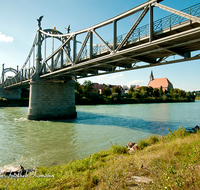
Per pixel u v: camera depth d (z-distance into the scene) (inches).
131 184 134.9
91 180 148.9
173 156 187.6
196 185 108.0
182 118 953.5
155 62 532.1
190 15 312.8
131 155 249.8
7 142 466.6
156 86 5201.8
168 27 357.1
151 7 383.9
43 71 1016.9
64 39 1096.2
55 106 1013.8
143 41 419.8
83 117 1052.5
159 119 916.6
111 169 171.6
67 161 317.1
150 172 149.2
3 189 138.3
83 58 679.1
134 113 1248.2
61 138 510.3
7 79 2276.1
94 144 438.6
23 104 2206.0
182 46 400.2
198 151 177.6
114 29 486.3
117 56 499.5
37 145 436.1
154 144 304.7
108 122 828.0
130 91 3646.7
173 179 116.0
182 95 3993.6
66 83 1071.0
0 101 2074.3
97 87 4434.1
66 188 143.7
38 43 1045.8
